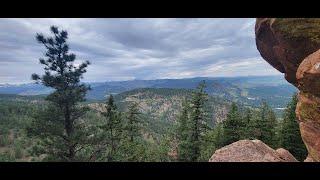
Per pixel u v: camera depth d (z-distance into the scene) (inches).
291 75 814.5
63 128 1407.5
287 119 1939.0
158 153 2086.6
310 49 689.6
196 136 1818.4
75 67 1472.7
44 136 1392.7
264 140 1959.9
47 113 1389.0
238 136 1947.6
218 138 2132.1
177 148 1990.7
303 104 636.7
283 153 809.5
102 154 1561.3
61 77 1407.5
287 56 767.7
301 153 1875.0
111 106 1900.8
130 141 2094.0
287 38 709.9
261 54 931.3
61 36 1445.6
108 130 1860.2
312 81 597.3
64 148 1366.9
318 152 608.1
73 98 1386.6
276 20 722.2
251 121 2037.4
